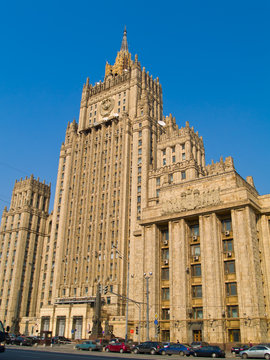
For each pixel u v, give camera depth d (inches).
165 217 2714.1
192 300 2464.3
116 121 4660.4
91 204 4402.1
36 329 3860.7
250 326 2110.0
